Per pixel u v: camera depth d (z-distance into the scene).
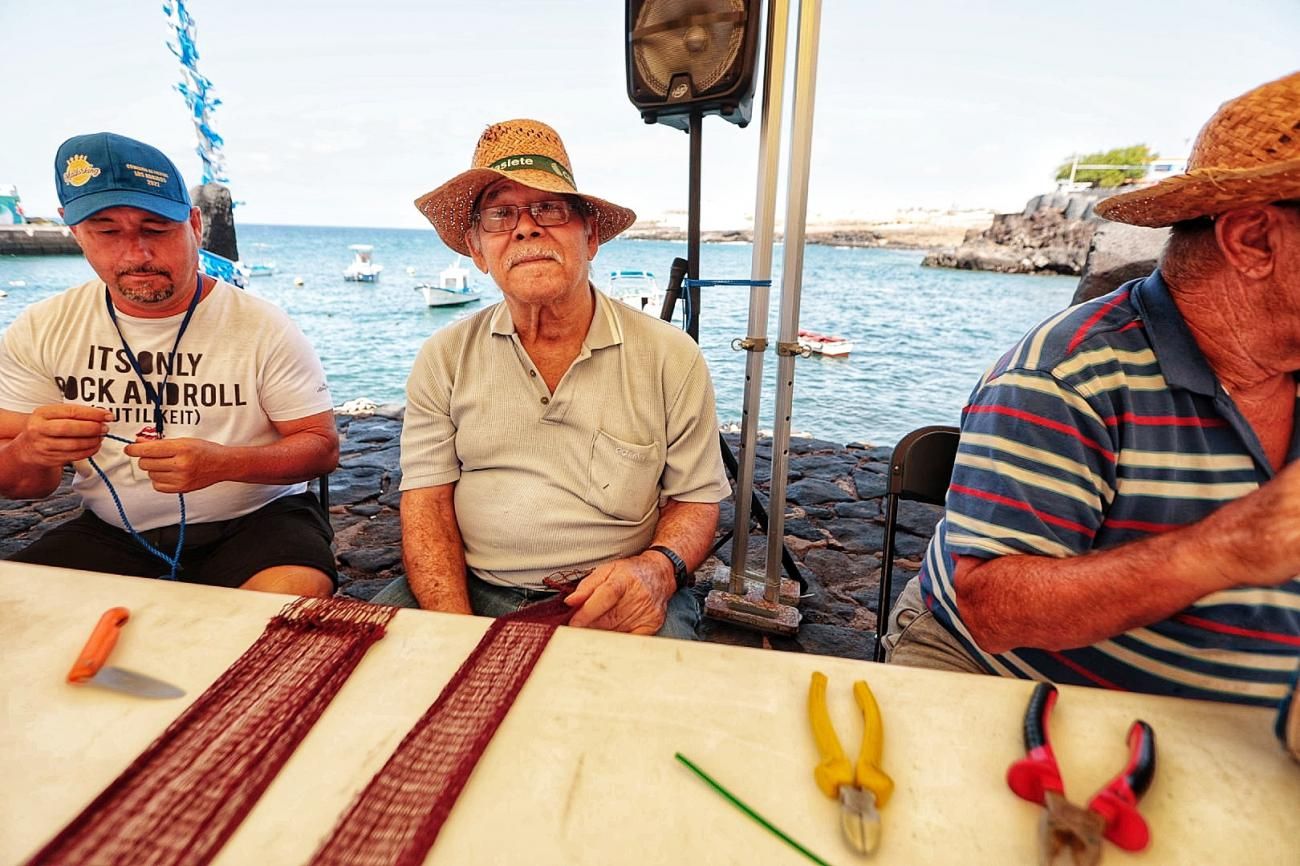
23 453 1.29
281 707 0.67
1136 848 0.53
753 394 2.14
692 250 2.10
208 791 0.57
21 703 0.68
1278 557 0.66
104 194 1.39
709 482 1.50
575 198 1.33
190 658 0.76
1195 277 0.87
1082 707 0.70
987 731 0.66
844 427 8.17
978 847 0.53
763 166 1.88
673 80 1.90
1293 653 0.93
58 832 0.53
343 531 3.18
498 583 1.50
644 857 0.52
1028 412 0.93
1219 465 0.88
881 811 0.56
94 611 0.84
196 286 1.62
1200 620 0.93
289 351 1.70
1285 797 0.59
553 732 0.65
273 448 1.56
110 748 0.62
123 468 1.60
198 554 1.66
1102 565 0.80
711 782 0.59
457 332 1.46
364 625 0.82
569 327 1.40
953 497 1.00
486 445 1.45
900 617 1.31
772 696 0.71
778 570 2.31
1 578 0.92
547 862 0.51
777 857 0.52
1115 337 0.92
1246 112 0.77
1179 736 0.66
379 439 4.70
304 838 0.53
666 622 1.37
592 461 1.42
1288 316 0.79
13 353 1.55
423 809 0.55
